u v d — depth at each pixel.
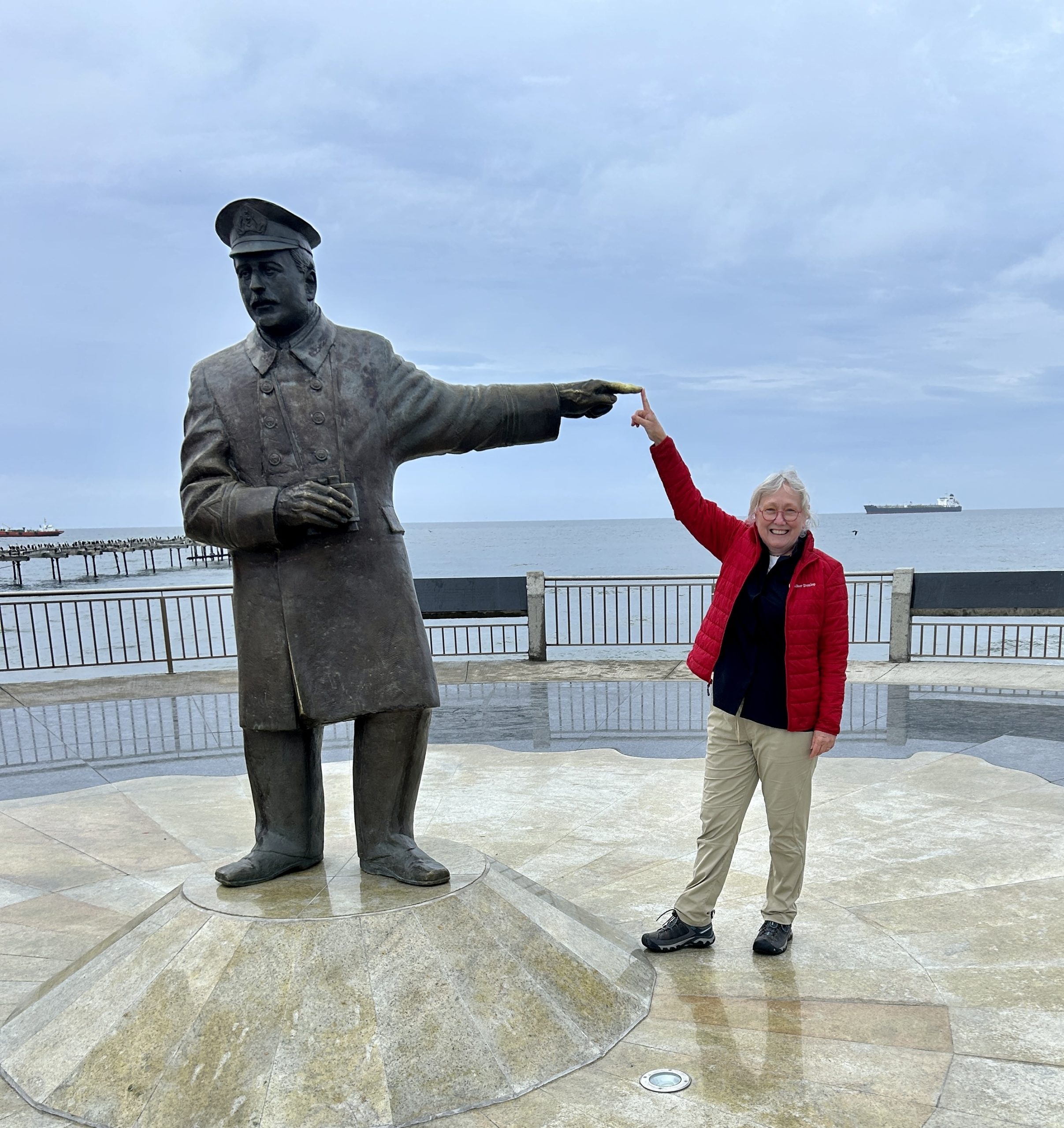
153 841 5.14
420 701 3.27
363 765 3.33
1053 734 7.79
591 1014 2.94
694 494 3.70
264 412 3.19
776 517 3.31
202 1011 2.68
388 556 3.29
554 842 5.00
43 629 24.75
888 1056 2.80
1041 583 11.23
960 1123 2.46
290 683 3.21
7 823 5.49
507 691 10.31
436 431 3.45
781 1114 2.49
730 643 3.51
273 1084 2.51
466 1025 2.71
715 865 3.56
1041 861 4.58
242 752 7.79
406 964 2.79
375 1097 2.49
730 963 3.49
